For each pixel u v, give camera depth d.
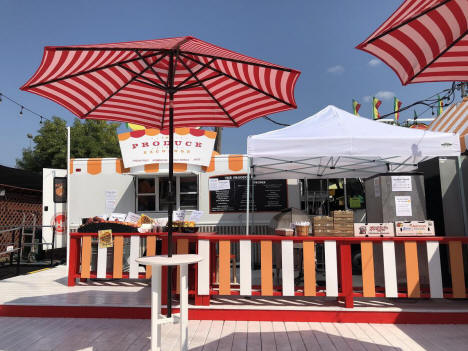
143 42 2.31
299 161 6.03
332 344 3.11
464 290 3.72
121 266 4.96
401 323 3.70
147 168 8.05
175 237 4.09
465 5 1.92
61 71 2.44
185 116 3.55
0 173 9.48
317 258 6.55
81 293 4.70
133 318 3.95
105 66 2.67
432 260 3.78
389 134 4.57
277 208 8.11
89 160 8.66
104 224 5.27
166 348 3.03
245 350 2.98
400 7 1.91
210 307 3.91
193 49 2.61
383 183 4.45
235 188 8.23
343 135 4.52
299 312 3.81
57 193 8.60
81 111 3.10
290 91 2.85
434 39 2.17
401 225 3.93
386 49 2.25
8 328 3.62
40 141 22.03
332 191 8.30
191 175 8.43
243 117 3.46
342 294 3.86
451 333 3.38
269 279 3.93
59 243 9.24
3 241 9.41
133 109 3.38
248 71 2.77
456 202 4.54
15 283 5.52
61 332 3.49
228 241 4.01
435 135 4.48
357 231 3.94
